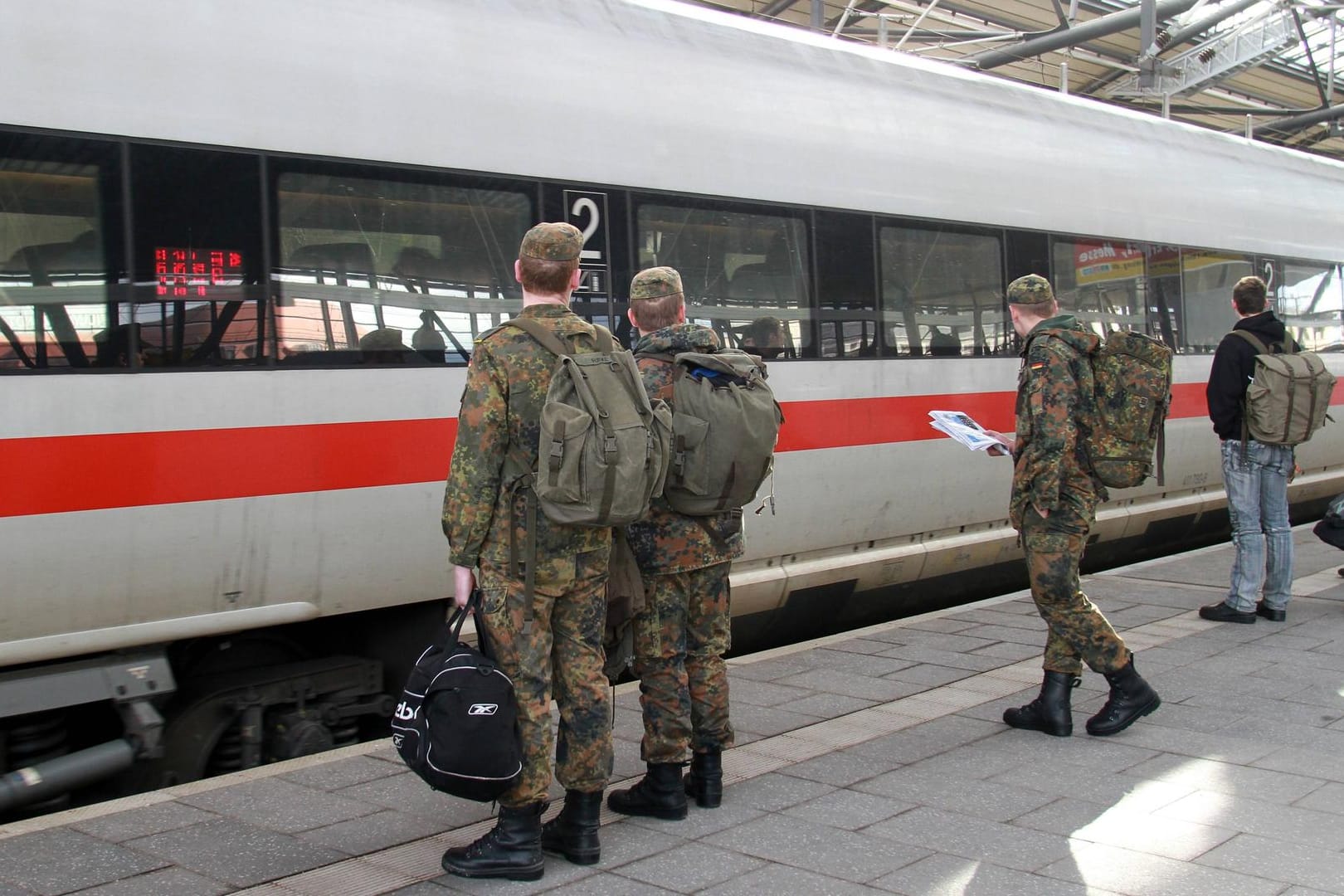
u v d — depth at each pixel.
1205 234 9.51
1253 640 6.25
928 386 7.20
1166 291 9.08
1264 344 6.55
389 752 4.58
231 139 4.54
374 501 4.86
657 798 3.88
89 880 3.37
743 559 6.35
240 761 4.86
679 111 6.03
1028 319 4.73
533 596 3.40
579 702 3.52
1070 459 4.60
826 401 6.62
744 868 3.49
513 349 3.41
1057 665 4.75
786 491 6.46
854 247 6.79
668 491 3.74
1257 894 3.29
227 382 4.50
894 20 16.41
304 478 4.67
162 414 4.34
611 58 5.83
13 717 4.34
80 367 4.19
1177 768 4.34
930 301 7.25
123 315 4.28
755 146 6.34
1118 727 4.72
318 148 4.75
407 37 5.08
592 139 5.62
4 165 4.07
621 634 3.85
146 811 3.93
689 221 5.99
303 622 5.15
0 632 4.08
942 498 7.36
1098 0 16.50
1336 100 22.53
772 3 15.19
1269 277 10.23
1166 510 9.20
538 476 3.30
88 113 4.24
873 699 5.26
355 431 4.81
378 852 3.61
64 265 4.18
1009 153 7.88
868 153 6.94
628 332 5.73
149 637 4.40
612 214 5.67
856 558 6.98
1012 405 7.77
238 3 4.63
